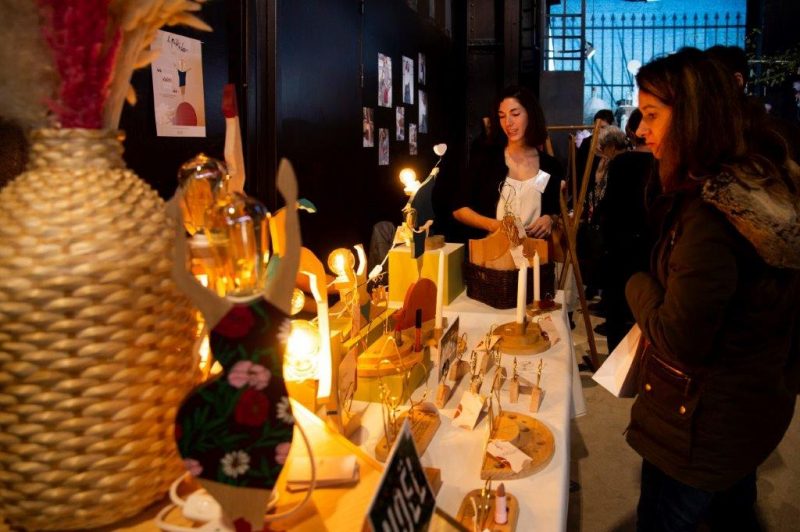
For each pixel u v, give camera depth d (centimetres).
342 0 351
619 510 258
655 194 169
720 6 1082
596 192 480
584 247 382
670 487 143
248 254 67
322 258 335
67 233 59
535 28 691
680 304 123
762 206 115
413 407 149
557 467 131
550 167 313
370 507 65
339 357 125
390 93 452
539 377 166
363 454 84
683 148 128
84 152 64
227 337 59
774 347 131
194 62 211
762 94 859
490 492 117
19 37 63
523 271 202
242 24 238
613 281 383
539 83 708
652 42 1072
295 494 76
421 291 174
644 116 140
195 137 214
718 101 125
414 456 77
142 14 66
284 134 281
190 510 66
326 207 339
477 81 677
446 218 607
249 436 61
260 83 253
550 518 114
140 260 62
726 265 121
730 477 134
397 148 478
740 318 127
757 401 132
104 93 66
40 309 58
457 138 675
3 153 89
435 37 578
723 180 120
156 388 65
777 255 117
